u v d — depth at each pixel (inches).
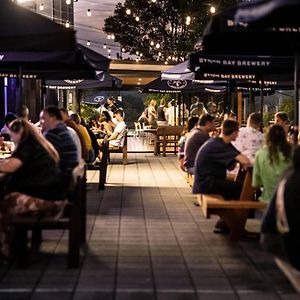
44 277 197.2
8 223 202.2
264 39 269.9
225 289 184.4
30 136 211.8
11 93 665.0
